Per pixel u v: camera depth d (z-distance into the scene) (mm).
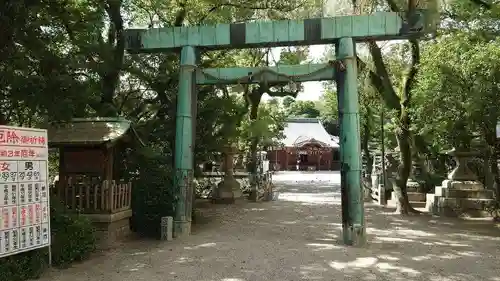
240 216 14297
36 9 8195
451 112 12438
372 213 15188
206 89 14844
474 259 8258
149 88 14297
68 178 9789
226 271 7418
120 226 10289
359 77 18016
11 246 6828
